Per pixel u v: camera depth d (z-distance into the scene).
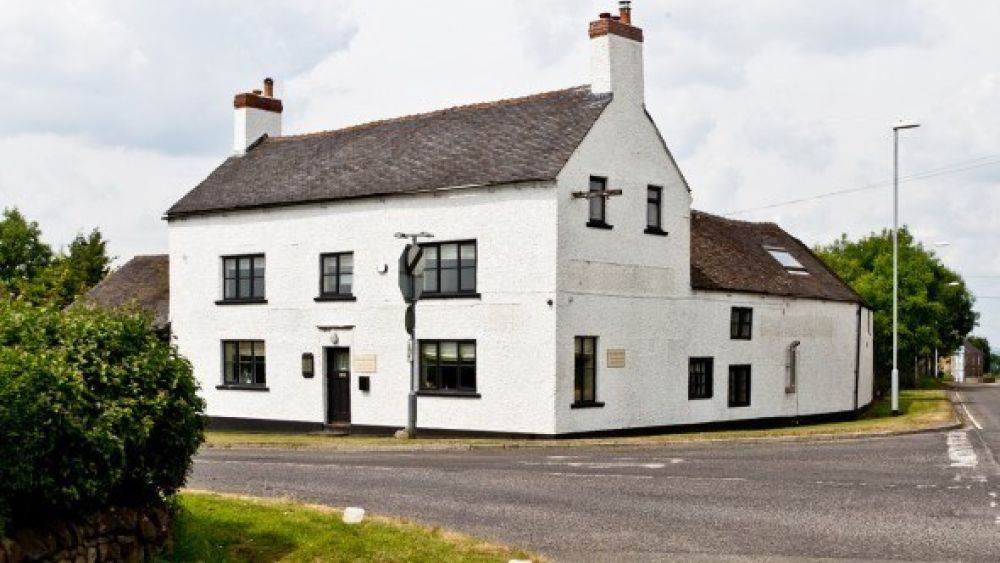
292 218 32.03
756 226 41.62
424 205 28.86
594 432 27.33
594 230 27.53
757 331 33.88
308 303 31.55
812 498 14.83
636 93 29.19
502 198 27.30
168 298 36.97
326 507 13.28
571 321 26.69
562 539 12.05
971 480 16.69
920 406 42.56
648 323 29.23
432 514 13.72
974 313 105.44
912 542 11.67
